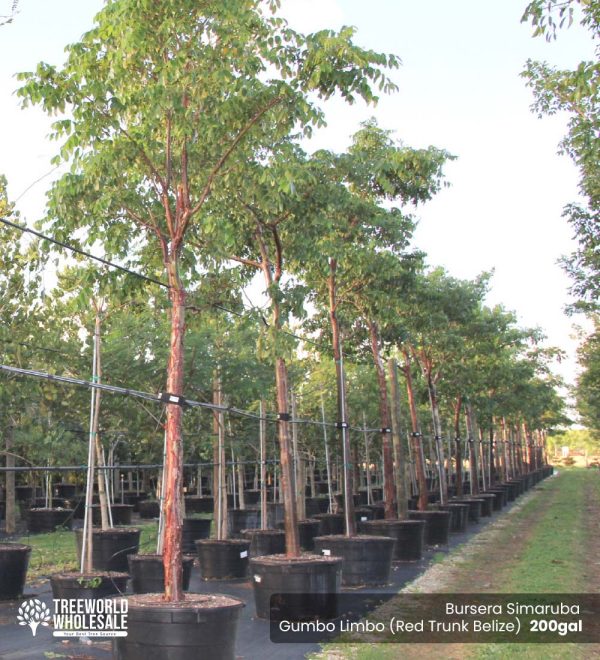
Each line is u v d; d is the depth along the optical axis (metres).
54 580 7.76
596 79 7.05
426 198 12.12
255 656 6.30
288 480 8.37
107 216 6.88
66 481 24.36
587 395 29.23
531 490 35.59
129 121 6.39
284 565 7.54
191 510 22.70
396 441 13.60
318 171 8.78
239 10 5.80
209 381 12.79
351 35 6.10
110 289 7.09
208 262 7.12
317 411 20.44
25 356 10.59
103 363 11.70
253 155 7.59
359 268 11.05
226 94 6.20
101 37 5.82
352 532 10.23
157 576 8.77
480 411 24.50
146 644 5.21
